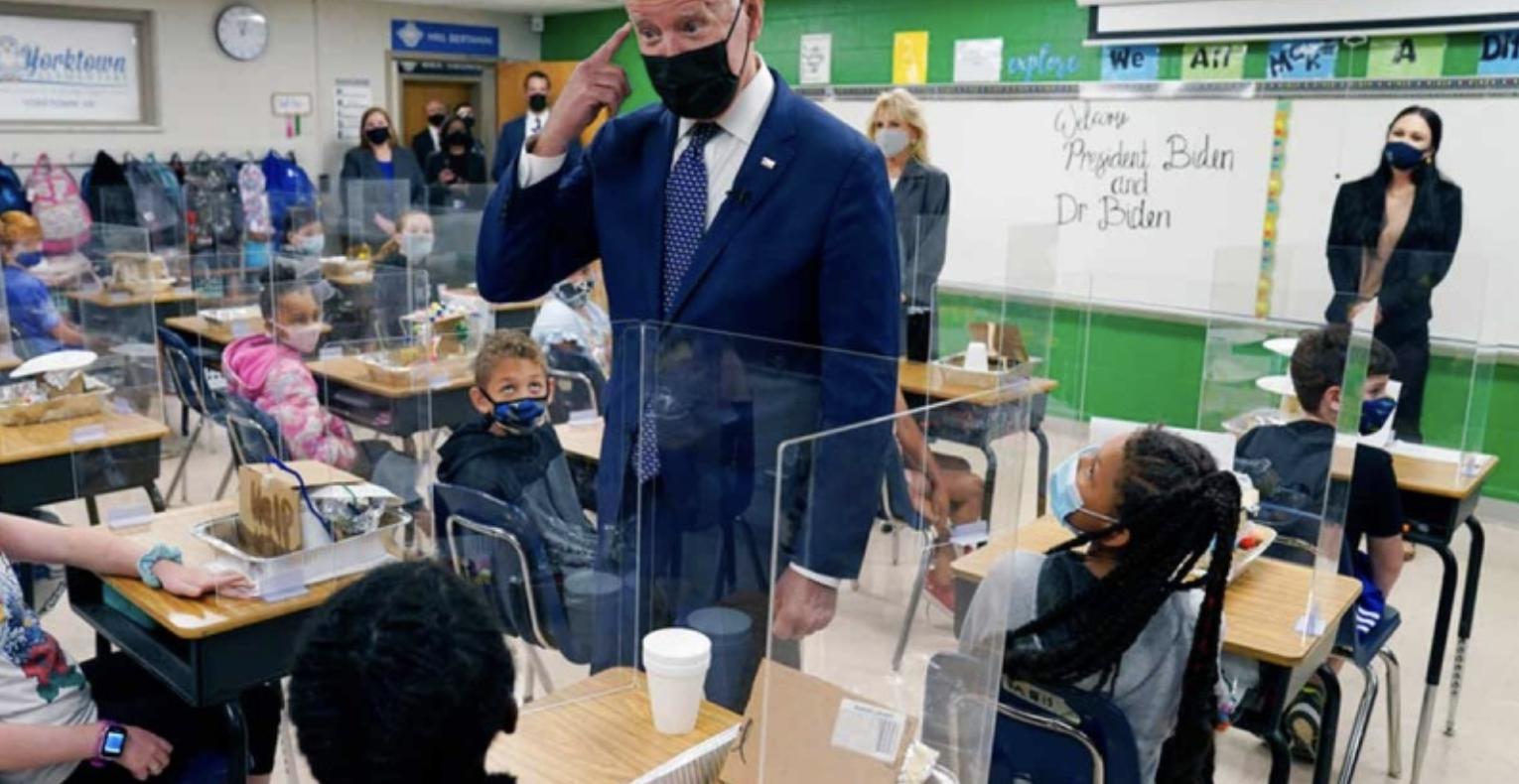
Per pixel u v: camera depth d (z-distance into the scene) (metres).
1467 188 4.89
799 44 7.37
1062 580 1.73
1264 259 3.98
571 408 2.31
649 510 1.77
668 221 1.74
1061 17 6.07
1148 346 5.68
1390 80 5.03
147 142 8.30
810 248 1.65
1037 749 1.75
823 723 1.28
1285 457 2.29
